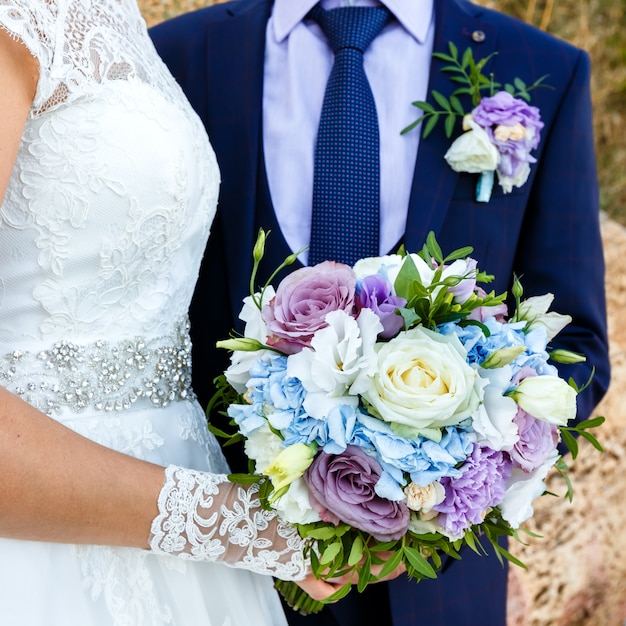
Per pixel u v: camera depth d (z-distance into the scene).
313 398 1.02
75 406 1.16
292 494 1.05
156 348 1.26
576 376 1.60
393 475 1.02
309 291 1.08
